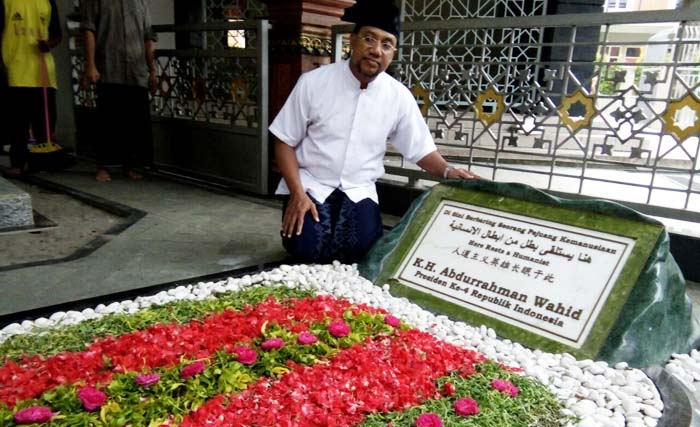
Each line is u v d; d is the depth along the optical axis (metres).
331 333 1.69
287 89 4.06
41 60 4.49
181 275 2.59
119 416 1.21
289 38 3.97
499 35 6.28
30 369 1.45
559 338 1.83
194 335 1.63
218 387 1.35
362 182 2.69
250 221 3.60
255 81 4.22
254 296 2.09
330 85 2.50
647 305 1.75
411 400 1.37
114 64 4.25
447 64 3.56
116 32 4.18
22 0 4.27
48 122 4.83
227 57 4.38
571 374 1.64
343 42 4.13
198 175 4.86
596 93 3.03
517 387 1.49
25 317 1.96
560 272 1.98
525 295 1.99
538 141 3.31
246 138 4.35
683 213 2.83
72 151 6.11
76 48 5.89
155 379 1.33
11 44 4.36
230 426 1.21
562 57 6.11
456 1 6.75
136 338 1.60
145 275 2.57
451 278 2.19
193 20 6.70
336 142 2.56
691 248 2.82
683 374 1.76
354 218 2.63
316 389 1.37
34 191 4.32
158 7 6.60
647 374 1.65
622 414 1.45
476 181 2.40
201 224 3.49
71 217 3.63
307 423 1.25
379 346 1.67
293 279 2.35
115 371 1.41
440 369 1.54
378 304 2.12
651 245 1.86
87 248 2.95
